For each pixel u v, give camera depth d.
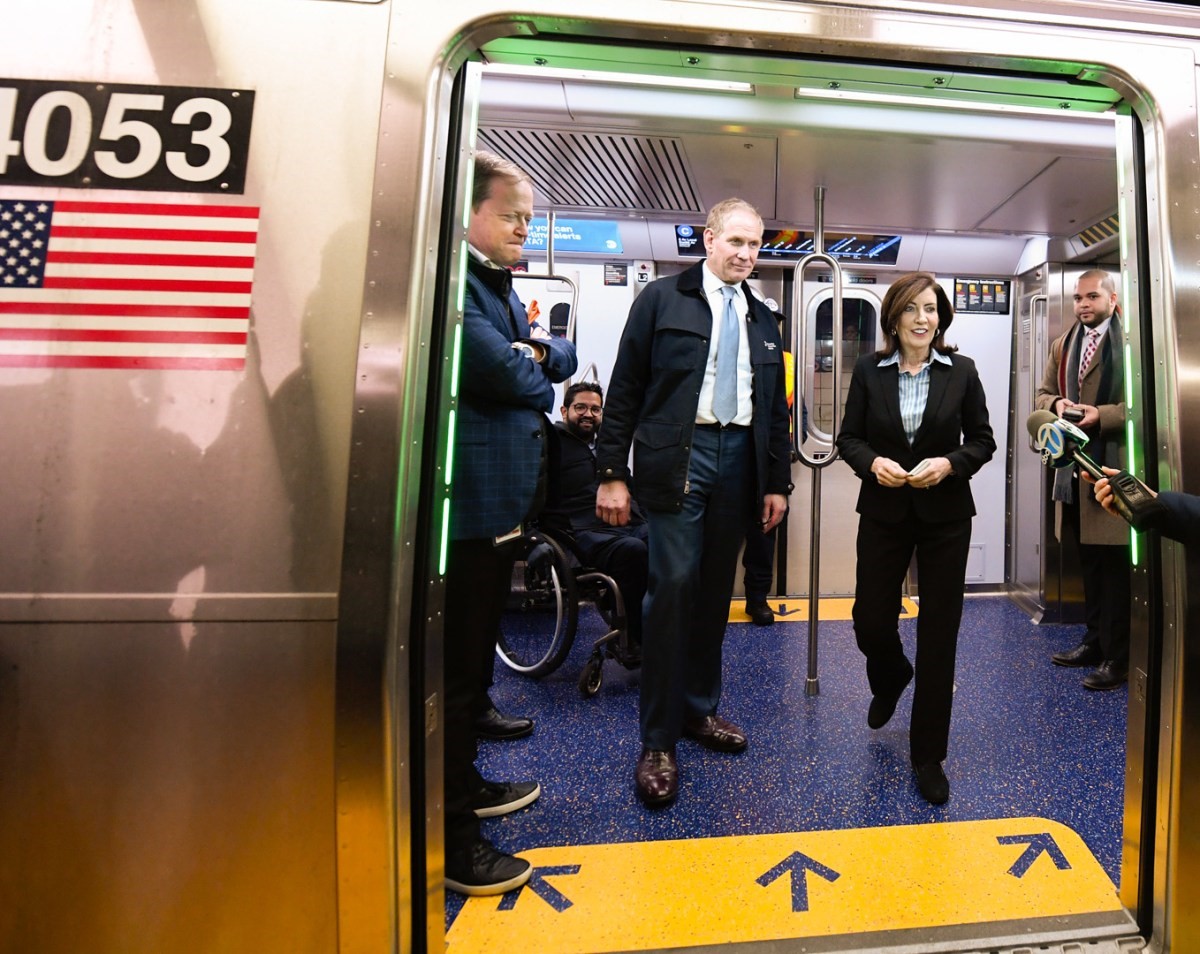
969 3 1.11
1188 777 1.15
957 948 1.18
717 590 1.90
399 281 0.99
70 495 0.96
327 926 0.99
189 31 1.00
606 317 3.65
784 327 3.64
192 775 0.97
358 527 0.97
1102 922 1.24
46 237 0.96
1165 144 1.15
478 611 1.36
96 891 0.97
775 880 1.38
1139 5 1.16
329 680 0.98
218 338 0.98
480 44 1.07
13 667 0.95
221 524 0.97
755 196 2.83
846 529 3.79
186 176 0.98
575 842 1.53
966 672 2.62
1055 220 3.04
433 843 1.09
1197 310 1.15
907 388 1.71
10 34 0.98
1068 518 3.22
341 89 1.00
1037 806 1.65
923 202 2.83
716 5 1.06
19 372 0.96
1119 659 2.40
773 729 2.12
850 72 1.16
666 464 1.64
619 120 2.13
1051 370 2.88
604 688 2.53
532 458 1.43
